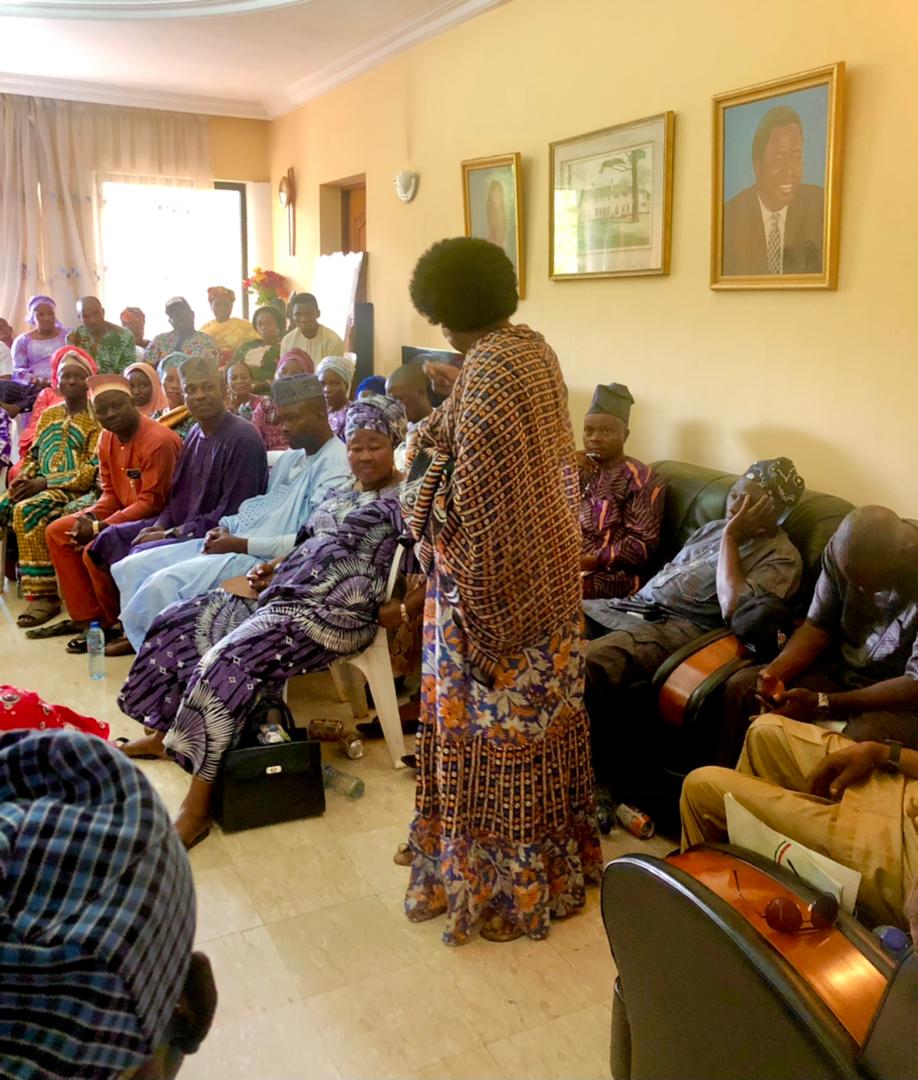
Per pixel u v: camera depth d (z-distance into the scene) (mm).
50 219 6867
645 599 2652
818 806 1581
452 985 1808
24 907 697
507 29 4070
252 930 1970
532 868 1893
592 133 3529
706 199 3080
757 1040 1032
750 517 2381
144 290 7316
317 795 2430
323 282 6305
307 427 3150
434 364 2527
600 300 3654
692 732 2182
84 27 5148
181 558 3281
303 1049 1640
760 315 2928
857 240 2572
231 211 7617
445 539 1701
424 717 1955
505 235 4199
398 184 5113
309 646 2471
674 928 1166
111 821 729
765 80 2797
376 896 2100
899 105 2420
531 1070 1599
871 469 2623
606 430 2939
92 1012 693
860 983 1054
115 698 3232
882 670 2006
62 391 4254
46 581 4086
